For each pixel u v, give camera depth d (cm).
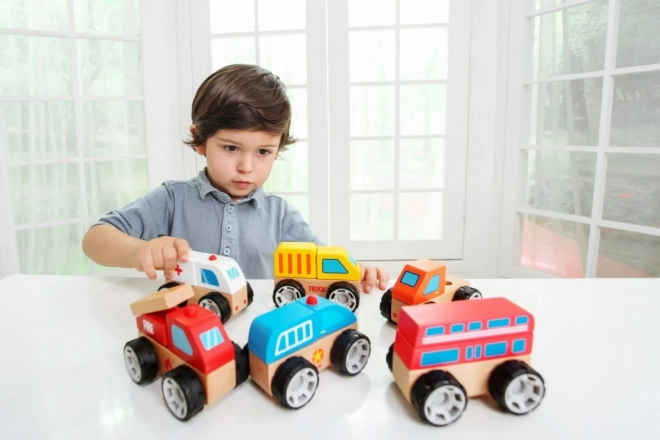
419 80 151
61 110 138
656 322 50
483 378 35
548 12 132
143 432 32
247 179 80
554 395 36
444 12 148
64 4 133
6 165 132
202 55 150
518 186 149
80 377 39
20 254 141
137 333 47
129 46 144
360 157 160
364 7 148
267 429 32
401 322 36
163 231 92
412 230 165
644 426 32
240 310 52
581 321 50
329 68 150
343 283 54
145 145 150
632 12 113
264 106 76
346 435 32
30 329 48
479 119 151
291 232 99
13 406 35
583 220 129
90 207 147
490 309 36
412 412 34
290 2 149
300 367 35
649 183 115
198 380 33
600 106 123
